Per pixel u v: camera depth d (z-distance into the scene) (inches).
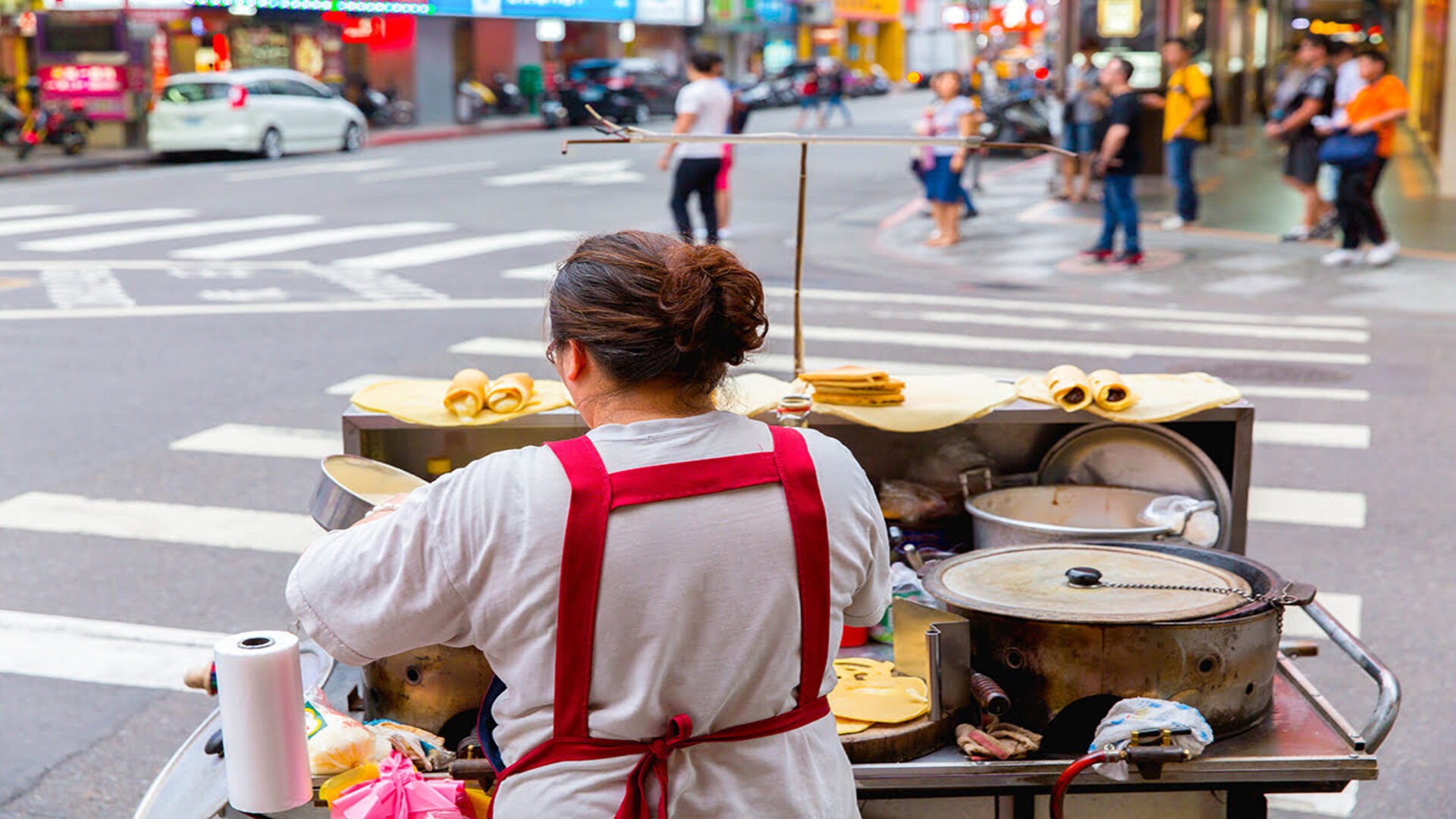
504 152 1064.2
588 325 72.0
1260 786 99.0
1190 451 130.6
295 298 454.9
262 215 673.6
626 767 70.7
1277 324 410.9
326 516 98.3
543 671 70.6
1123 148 505.4
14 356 366.6
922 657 102.9
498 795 73.4
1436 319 416.2
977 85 944.9
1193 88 586.2
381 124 1317.7
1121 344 382.0
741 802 71.6
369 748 95.7
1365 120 487.2
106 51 1001.5
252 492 259.1
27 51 1115.9
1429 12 890.1
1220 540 130.0
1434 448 282.7
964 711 100.9
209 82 962.1
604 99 1409.9
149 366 357.4
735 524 70.9
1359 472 268.4
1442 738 166.4
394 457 130.1
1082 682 97.9
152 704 177.0
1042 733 99.9
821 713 75.5
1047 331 401.1
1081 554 113.2
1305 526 239.1
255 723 84.3
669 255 73.4
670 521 70.1
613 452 71.3
